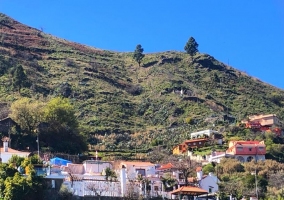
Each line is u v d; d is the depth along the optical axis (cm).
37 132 18300
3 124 18200
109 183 12406
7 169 11538
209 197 14162
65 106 19788
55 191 11638
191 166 17288
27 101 19938
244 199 15038
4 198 10938
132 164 15125
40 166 12125
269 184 17225
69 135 19362
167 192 13150
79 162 17038
